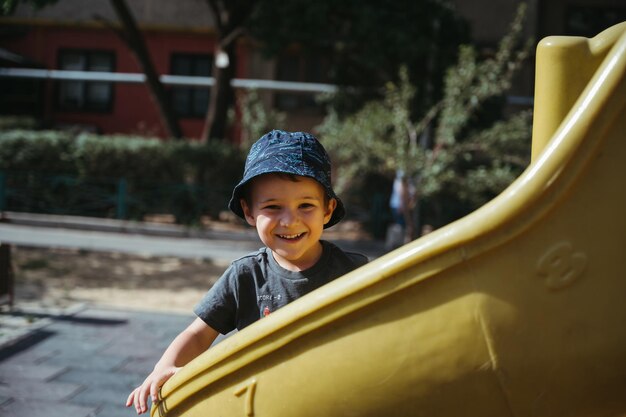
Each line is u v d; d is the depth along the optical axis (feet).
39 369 14.87
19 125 58.13
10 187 43.21
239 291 6.24
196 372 4.98
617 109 3.90
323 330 4.42
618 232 4.00
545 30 62.13
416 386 4.22
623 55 3.91
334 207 6.38
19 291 23.50
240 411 4.75
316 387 4.44
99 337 17.87
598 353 4.05
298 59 64.69
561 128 3.99
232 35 46.98
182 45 67.21
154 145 43.19
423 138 33.81
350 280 4.31
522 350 4.06
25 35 68.03
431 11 41.34
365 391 4.33
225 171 43.98
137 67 67.56
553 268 4.01
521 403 4.15
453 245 4.06
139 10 66.74
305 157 5.67
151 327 19.20
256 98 53.16
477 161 36.09
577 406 4.18
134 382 14.24
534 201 3.94
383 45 40.14
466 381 4.14
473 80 31.17
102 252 33.04
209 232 40.01
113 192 43.47
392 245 36.35
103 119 67.97
